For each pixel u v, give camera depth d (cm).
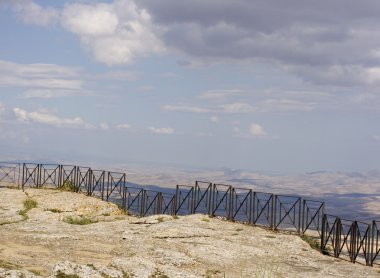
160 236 2536
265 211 2920
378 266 2273
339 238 2469
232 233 2711
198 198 3281
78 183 4103
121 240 2436
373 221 2272
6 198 3609
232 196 3111
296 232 2806
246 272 1912
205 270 1902
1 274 1440
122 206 3600
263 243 2508
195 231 2677
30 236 2412
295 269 2027
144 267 1725
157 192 3438
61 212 3319
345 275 1975
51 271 1647
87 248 2214
